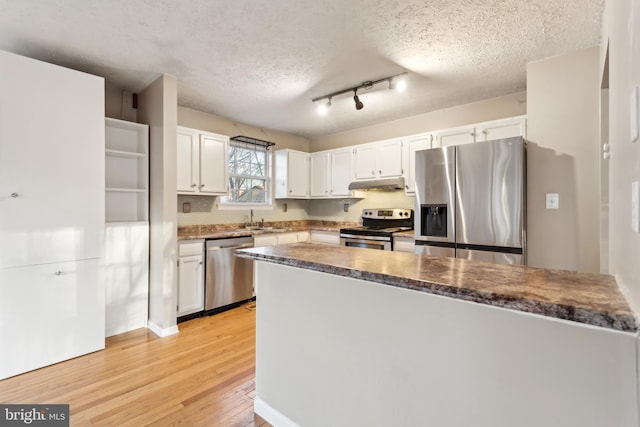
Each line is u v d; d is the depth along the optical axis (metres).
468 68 2.57
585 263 2.21
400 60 2.43
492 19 1.90
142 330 2.79
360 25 1.97
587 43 2.16
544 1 1.72
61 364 2.18
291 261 1.32
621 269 0.98
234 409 1.71
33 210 2.10
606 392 0.76
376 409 1.20
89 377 2.02
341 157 4.35
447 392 1.01
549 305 0.71
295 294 1.49
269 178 4.58
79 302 2.29
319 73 2.67
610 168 1.42
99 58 2.40
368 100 3.33
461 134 3.20
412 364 1.09
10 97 2.00
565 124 2.29
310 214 5.17
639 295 0.65
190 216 3.65
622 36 1.01
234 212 4.12
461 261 1.25
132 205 2.95
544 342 0.84
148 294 2.87
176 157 2.79
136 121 3.06
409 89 3.03
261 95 3.18
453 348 1.00
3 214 1.98
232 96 3.21
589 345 0.77
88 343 2.34
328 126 4.39
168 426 1.57
